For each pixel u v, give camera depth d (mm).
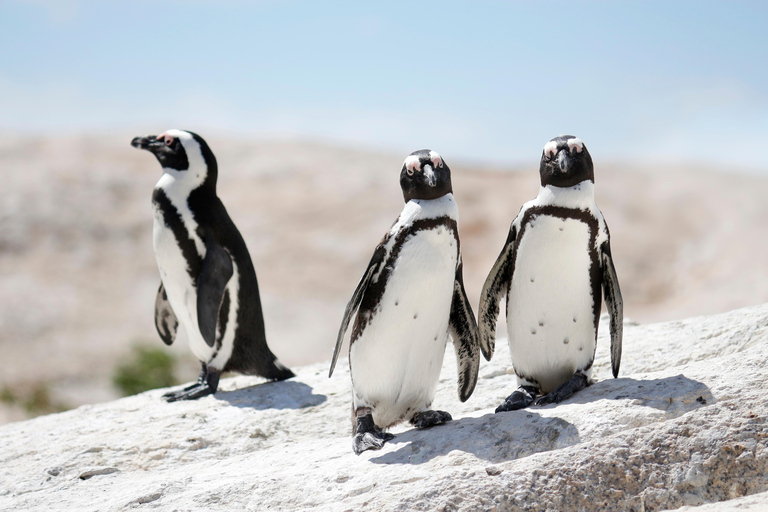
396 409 5551
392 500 4285
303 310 21516
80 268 23141
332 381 8195
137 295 22094
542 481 4285
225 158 32938
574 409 4941
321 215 27281
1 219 25141
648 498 4234
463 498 4230
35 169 29062
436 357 5445
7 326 19203
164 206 7883
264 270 23984
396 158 32969
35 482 6004
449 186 5293
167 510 4754
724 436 4383
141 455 6391
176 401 7934
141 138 8055
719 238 23594
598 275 5480
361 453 5172
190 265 7961
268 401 7590
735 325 6789
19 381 16656
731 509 3926
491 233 24969
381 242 5266
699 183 27922
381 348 5281
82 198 27156
